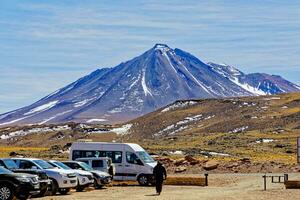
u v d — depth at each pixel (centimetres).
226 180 5688
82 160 4962
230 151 13475
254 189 4447
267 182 5378
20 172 3659
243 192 4072
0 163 3756
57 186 3834
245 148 14838
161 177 3922
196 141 18750
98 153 5109
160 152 12644
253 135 19112
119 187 4744
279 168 7338
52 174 3841
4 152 12662
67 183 3875
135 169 5006
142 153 5088
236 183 5288
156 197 3616
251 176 6322
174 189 4519
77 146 5172
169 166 7581
